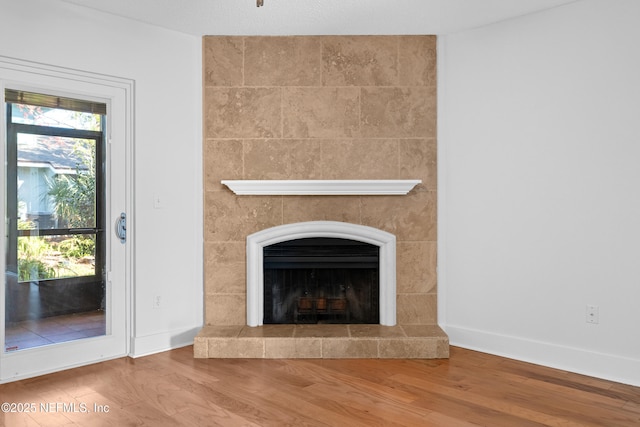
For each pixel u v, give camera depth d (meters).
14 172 3.08
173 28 3.69
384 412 2.57
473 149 3.72
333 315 3.94
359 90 3.86
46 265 3.23
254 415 2.54
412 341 3.49
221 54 3.86
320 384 2.97
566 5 3.26
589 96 3.17
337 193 3.76
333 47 3.85
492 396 2.80
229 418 2.50
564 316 3.29
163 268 3.71
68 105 3.32
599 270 3.14
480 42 3.67
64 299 3.31
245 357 3.50
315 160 3.86
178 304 3.80
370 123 3.86
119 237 3.54
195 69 3.88
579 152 3.21
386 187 3.73
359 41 3.85
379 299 3.89
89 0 3.17
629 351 3.03
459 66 3.78
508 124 3.54
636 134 2.99
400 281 3.88
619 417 2.52
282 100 3.86
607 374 3.10
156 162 3.66
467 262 3.77
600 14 3.12
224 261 3.88
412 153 3.86
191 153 3.86
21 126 3.11
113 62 3.42
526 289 3.47
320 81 3.86
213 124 3.86
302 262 3.86
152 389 2.89
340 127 3.86
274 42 3.85
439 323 3.90
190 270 3.87
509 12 3.40
